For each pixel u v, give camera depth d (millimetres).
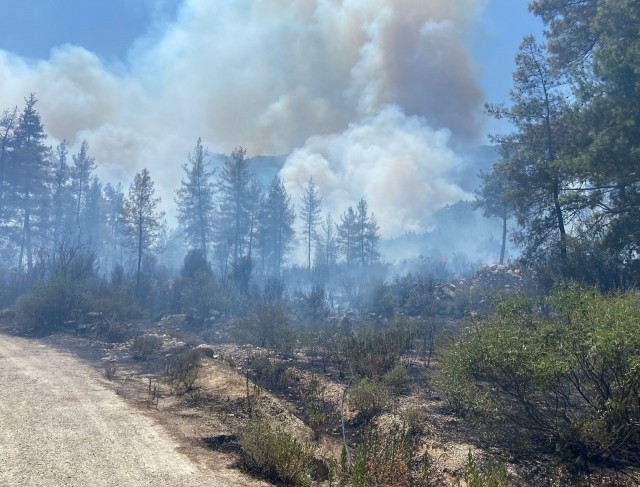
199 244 64625
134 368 16906
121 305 27922
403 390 13789
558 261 22891
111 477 7133
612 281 20125
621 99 20141
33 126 56844
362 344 16406
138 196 45781
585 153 20547
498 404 9992
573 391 10266
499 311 11195
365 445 9484
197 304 32562
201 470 7844
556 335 9281
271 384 15156
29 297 26719
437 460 9336
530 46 26531
